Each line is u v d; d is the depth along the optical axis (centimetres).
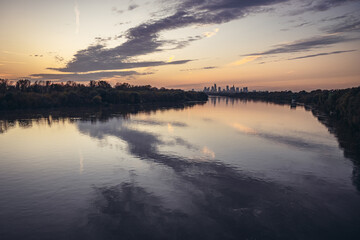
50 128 7631
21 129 7488
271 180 3256
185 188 2988
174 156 4375
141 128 7600
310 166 3847
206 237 2053
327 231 2130
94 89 19950
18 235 2080
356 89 8281
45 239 2031
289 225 2217
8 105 13725
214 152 4662
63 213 2433
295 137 6191
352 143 5478
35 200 2706
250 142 5569
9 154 4628
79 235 2081
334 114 10769
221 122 9150
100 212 2445
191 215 2381
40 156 4469
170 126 8044
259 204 2600
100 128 7594
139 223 2250
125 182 3184
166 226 2205
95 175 3444
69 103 16638
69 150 4881
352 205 2581
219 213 2414
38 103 15038
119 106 18625
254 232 2119
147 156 4375
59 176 3425
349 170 3669
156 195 2800
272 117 11000
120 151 4747
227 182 3177
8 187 3058
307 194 2839
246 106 19900
